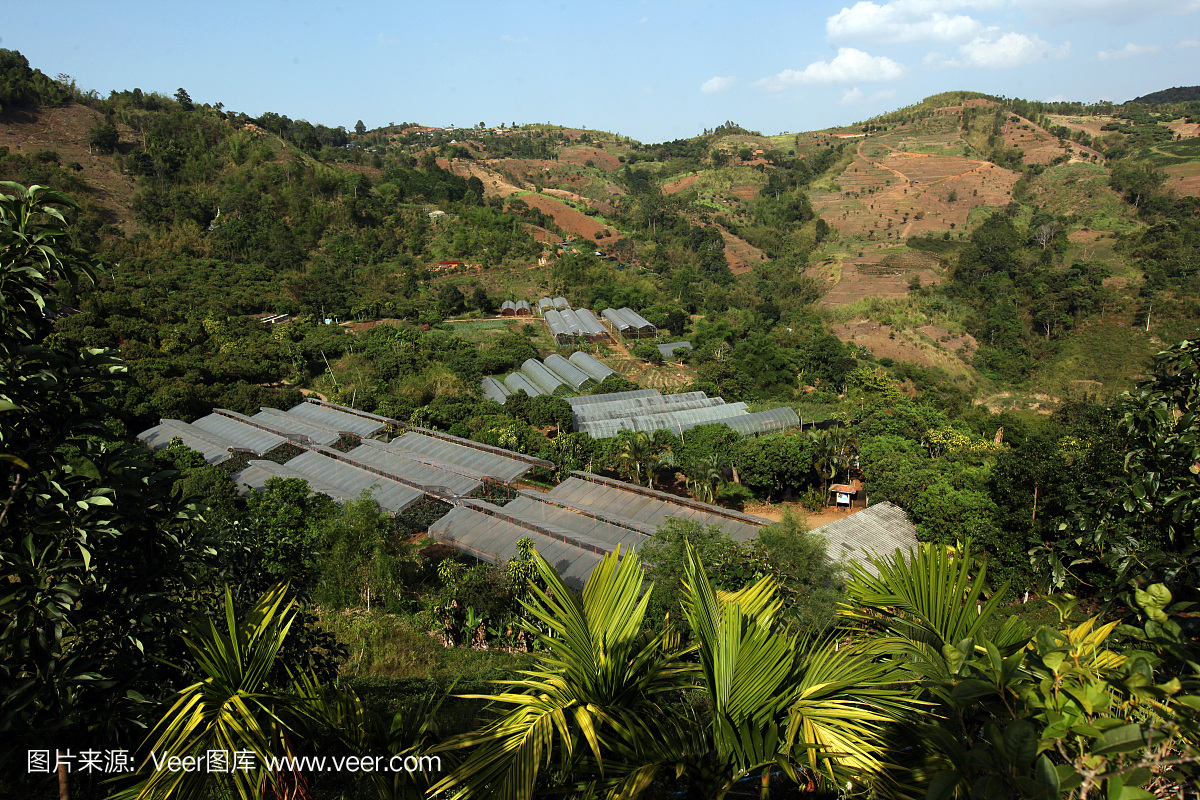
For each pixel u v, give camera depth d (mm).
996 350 106875
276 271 105688
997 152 194750
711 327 97062
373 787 8258
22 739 7594
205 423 57406
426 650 25984
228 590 7031
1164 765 4680
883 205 181375
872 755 5957
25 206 7895
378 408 61500
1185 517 10906
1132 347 98938
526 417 60781
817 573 25062
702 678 7109
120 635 8672
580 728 6441
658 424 60969
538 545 35500
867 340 108750
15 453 7938
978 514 34594
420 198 150375
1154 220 137875
